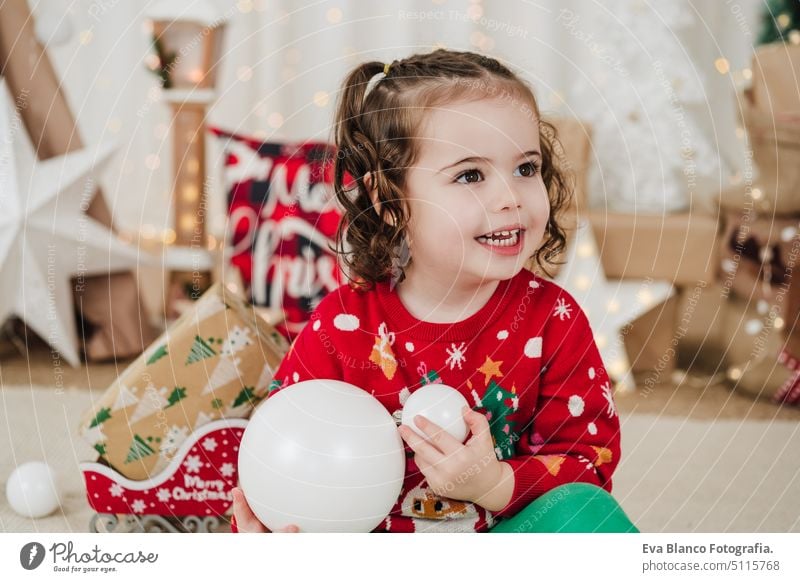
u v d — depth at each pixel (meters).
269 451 0.85
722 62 2.50
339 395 0.89
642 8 2.42
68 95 2.72
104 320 2.05
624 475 1.48
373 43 2.81
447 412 0.87
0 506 1.32
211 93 2.28
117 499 1.21
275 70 2.80
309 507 0.84
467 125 0.91
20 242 1.93
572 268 2.04
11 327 2.17
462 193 0.92
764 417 1.79
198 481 1.21
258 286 1.77
